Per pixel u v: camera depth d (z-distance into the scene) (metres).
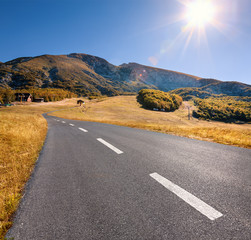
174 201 1.82
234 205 1.68
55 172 2.92
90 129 9.90
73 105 93.25
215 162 3.15
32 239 1.36
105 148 4.72
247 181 2.27
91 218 1.59
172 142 5.32
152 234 1.34
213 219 1.48
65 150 4.67
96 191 2.14
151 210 1.67
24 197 2.04
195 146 4.66
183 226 1.42
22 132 6.50
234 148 4.36
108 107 81.19
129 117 58.28
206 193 1.96
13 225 1.54
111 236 1.34
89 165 3.25
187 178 2.43
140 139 6.01
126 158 3.63
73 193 2.10
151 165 3.09
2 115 11.62
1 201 1.86
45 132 8.95
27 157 3.84
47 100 121.94
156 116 68.25
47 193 2.13
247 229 1.34
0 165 3.25
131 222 1.51
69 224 1.52
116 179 2.51
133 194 2.02
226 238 1.26
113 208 1.74
